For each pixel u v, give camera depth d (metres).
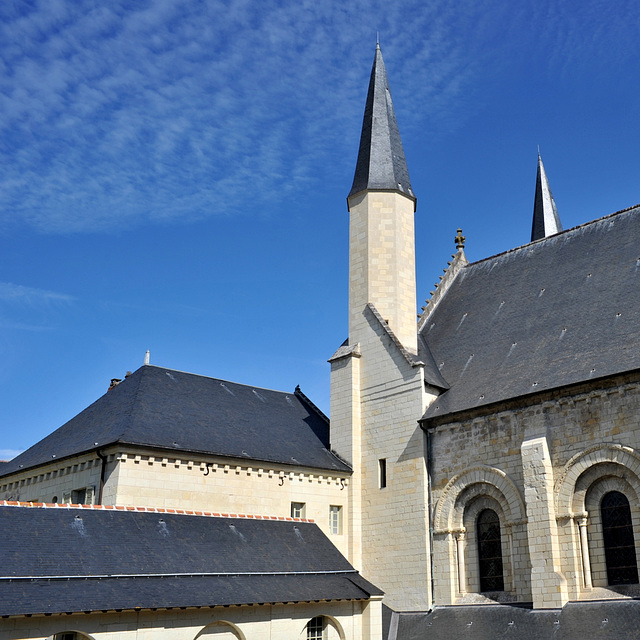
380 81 41.78
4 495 35.41
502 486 27.77
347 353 35.59
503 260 38.12
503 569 27.45
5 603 19.17
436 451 30.78
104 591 21.42
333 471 33.25
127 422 29.44
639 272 29.55
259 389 39.41
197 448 29.52
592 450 25.17
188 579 23.94
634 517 24.00
